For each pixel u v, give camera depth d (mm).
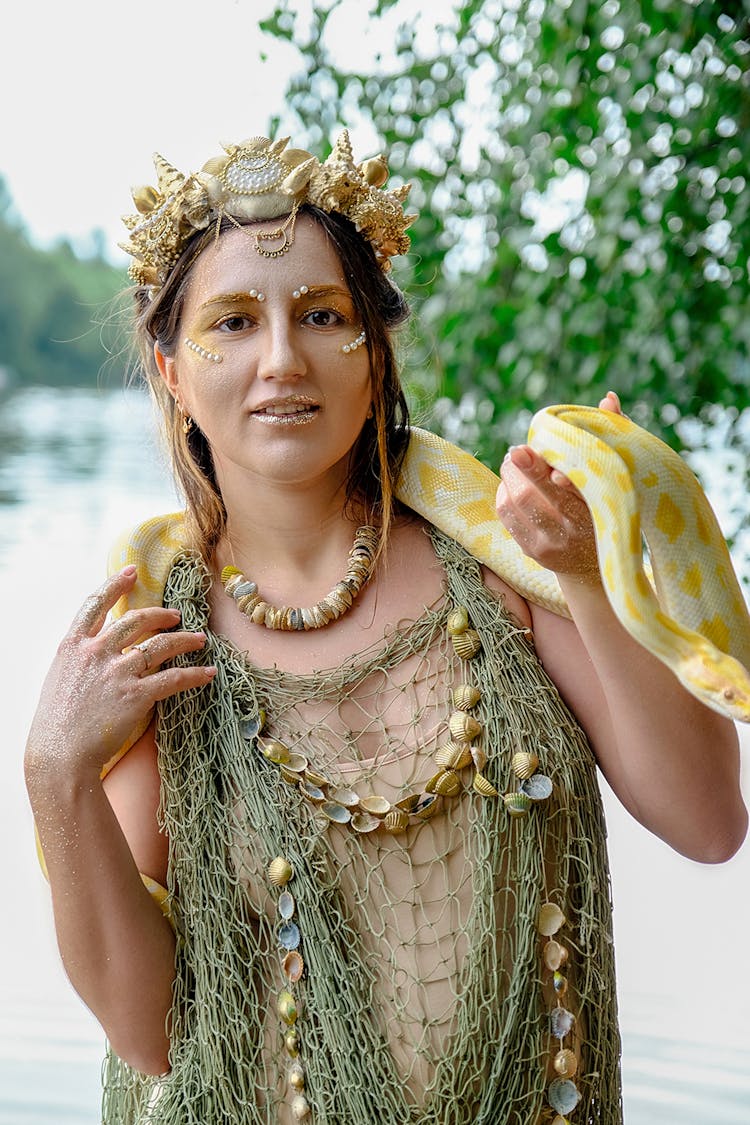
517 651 2273
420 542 2428
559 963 2143
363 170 2398
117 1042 2266
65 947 2201
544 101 5129
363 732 2260
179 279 2295
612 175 4988
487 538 2361
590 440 1927
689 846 2258
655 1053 4387
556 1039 2170
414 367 5215
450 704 2256
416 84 5484
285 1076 2172
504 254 5289
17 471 9734
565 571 2053
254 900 2205
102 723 2170
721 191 5051
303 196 2252
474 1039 2107
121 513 8906
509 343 5234
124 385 2840
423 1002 2145
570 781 2217
